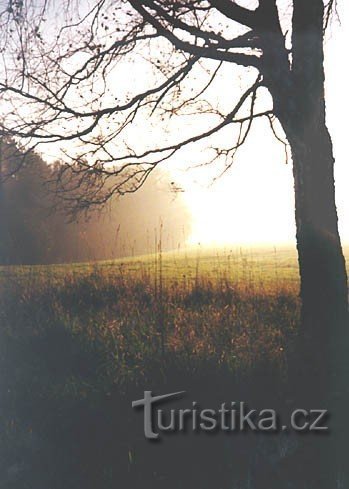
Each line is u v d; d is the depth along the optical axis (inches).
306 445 261.9
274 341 366.3
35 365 370.3
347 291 324.5
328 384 305.0
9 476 263.6
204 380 317.4
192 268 641.6
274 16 321.1
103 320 436.8
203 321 408.8
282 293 505.7
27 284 535.5
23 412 315.0
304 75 313.9
